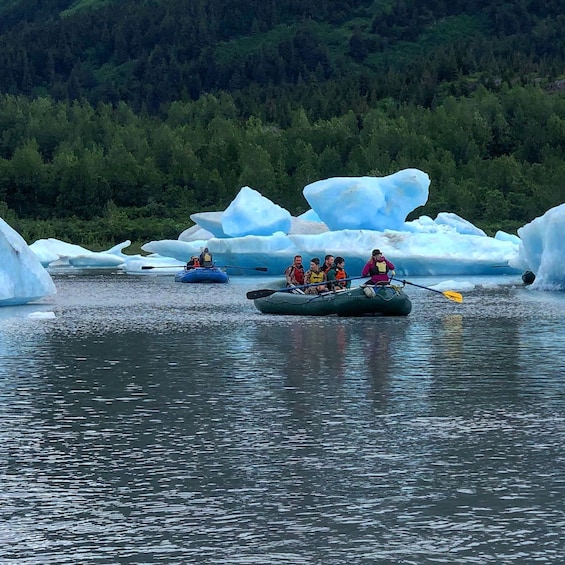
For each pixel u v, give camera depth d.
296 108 139.00
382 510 9.30
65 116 125.44
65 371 17.27
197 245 56.00
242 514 9.23
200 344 21.05
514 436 12.05
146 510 9.36
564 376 16.45
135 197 97.62
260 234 53.56
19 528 8.91
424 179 50.09
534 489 9.90
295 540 8.59
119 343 21.31
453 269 47.91
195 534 8.75
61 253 68.06
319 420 13.00
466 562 8.12
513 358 18.66
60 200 95.44
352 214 49.78
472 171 97.31
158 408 13.84
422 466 10.73
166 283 45.38
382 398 14.50
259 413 13.47
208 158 104.62
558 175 91.31
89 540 8.63
